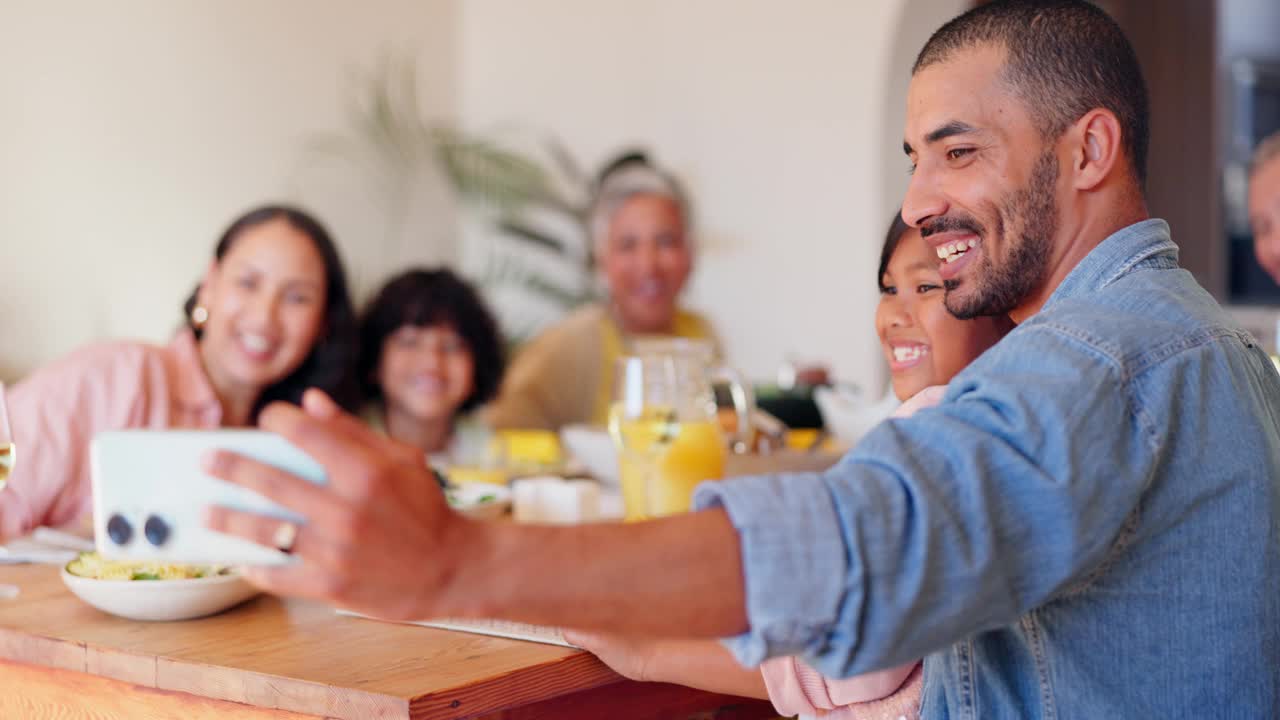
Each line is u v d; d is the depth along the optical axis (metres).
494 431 2.54
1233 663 0.75
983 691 0.80
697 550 0.63
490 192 4.22
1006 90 0.81
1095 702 0.76
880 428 0.68
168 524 0.64
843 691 0.94
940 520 0.64
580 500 1.56
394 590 0.60
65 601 1.17
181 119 3.53
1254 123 4.39
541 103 4.39
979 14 0.83
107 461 0.64
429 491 0.60
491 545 0.61
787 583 0.62
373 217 4.15
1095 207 0.82
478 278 4.44
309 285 2.03
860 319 3.73
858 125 3.72
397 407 2.50
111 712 1.00
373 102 4.16
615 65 4.23
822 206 3.80
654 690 1.05
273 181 3.80
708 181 4.05
